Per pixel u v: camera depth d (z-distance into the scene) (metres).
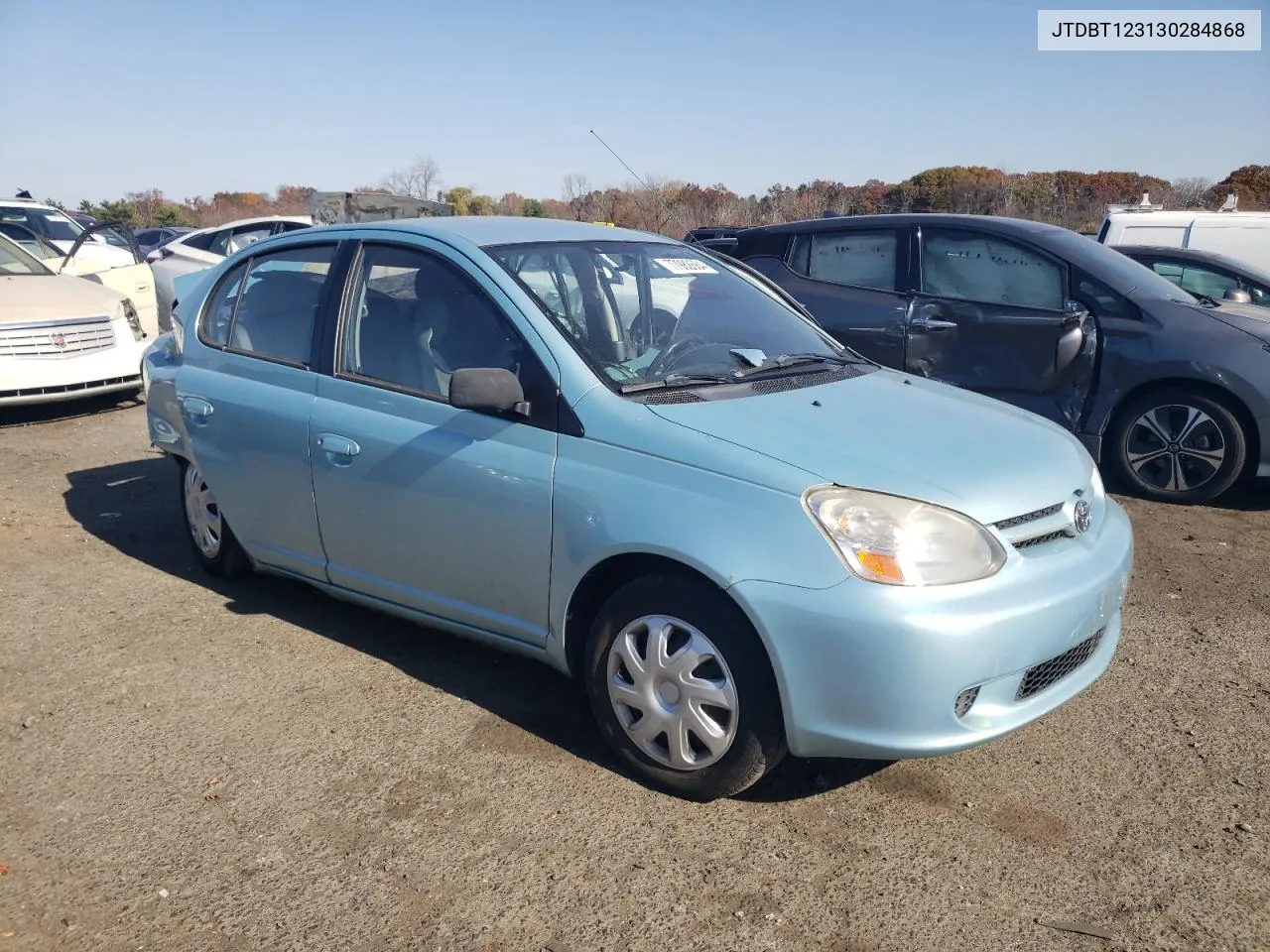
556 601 3.32
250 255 4.63
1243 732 3.61
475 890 2.75
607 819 3.07
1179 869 2.85
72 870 2.84
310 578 4.28
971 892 2.75
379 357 3.90
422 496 3.62
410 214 13.55
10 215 13.26
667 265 4.21
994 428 3.44
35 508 6.20
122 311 8.83
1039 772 3.35
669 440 3.10
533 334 3.46
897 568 2.78
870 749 2.82
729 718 2.99
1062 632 2.96
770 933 2.59
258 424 4.22
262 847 2.94
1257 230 10.90
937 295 6.81
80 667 4.07
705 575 2.93
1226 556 5.46
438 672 4.05
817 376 3.79
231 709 3.74
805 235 7.41
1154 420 6.39
